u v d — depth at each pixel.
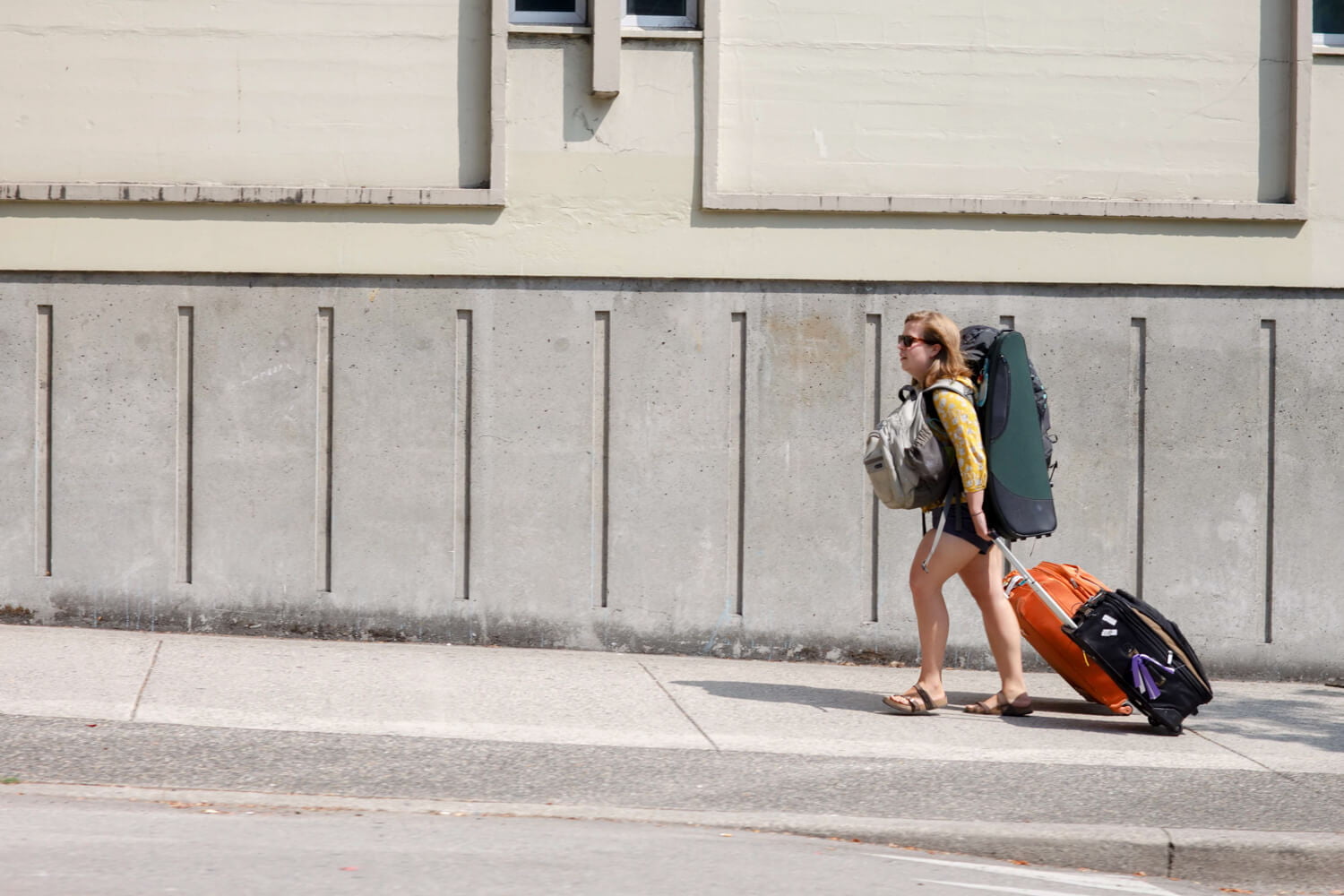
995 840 6.52
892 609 10.87
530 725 8.19
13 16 10.44
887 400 10.85
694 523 10.80
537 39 10.66
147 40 10.50
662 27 10.96
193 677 8.95
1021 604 9.02
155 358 10.54
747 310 10.80
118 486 10.53
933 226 10.87
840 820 6.63
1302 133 11.02
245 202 10.48
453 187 10.66
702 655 10.80
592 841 6.20
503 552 10.70
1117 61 11.01
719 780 7.25
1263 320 11.07
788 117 10.84
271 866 5.61
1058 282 10.92
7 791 6.60
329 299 10.61
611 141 10.70
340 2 10.59
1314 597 11.07
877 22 10.86
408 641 10.67
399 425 10.65
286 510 10.61
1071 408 10.96
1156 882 6.35
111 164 10.52
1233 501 11.05
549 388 10.72
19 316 10.47
